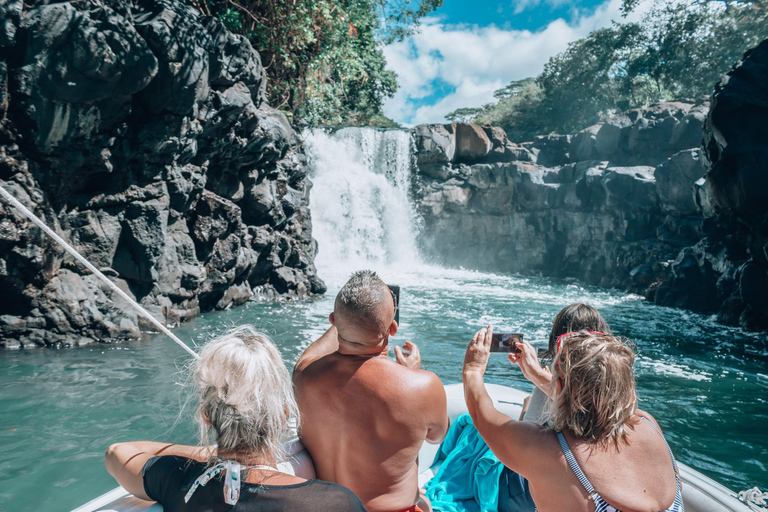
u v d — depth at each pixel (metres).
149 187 8.60
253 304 11.54
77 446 4.42
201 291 10.04
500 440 1.65
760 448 5.54
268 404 1.35
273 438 1.37
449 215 24.72
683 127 20.30
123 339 7.94
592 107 42.50
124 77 7.46
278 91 15.14
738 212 12.38
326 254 21.39
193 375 1.43
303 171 13.52
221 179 10.74
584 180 21.75
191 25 8.50
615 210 20.58
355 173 22.41
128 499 1.61
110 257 8.29
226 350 1.37
